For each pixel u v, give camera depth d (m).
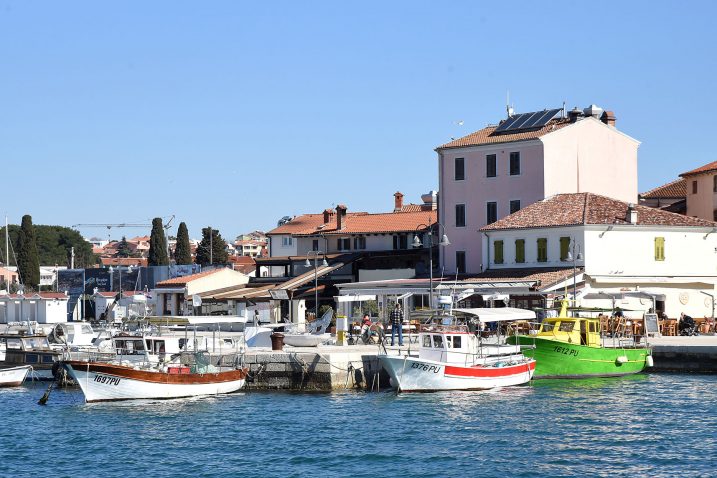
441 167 106.06
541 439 49.22
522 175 100.50
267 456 46.97
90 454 48.03
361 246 118.56
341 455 46.81
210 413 56.97
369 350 68.12
